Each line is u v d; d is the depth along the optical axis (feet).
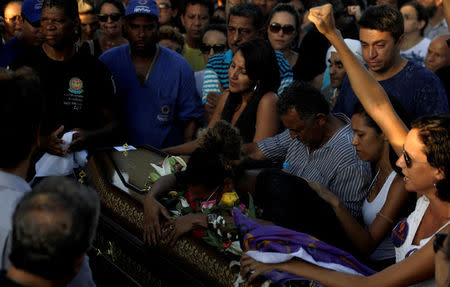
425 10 17.13
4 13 15.58
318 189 7.34
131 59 12.99
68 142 10.69
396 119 7.14
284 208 7.19
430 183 5.82
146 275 8.46
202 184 7.58
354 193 8.18
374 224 7.47
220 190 7.73
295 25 15.14
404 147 5.98
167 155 10.77
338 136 8.54
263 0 18.01
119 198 9.30
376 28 10.19
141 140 13.17
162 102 13.05
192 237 7.63
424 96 10.32
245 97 10.69
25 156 6.04
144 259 8.36
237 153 7.59
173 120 13.50
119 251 9.14
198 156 7.55
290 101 8.38
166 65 13.07
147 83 12.94
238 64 10.28
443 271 4.59
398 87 10.57
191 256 7.55
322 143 8.71
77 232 4.25
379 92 7.16
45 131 10.69
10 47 13.38
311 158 8.82
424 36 19.03
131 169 10.22
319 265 6.29
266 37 16.15
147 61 12.98
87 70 11.23
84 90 11.18
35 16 12.14
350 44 12.76
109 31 15.85
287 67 13.42
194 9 17.33
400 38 10.40
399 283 5.66
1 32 16.65
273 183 7.41
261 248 6.59
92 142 11.22
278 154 9.80
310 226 7.21
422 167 5.78
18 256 4.18
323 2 15.64
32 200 4.31
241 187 7.88
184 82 13.33
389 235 7.79
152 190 8.60
